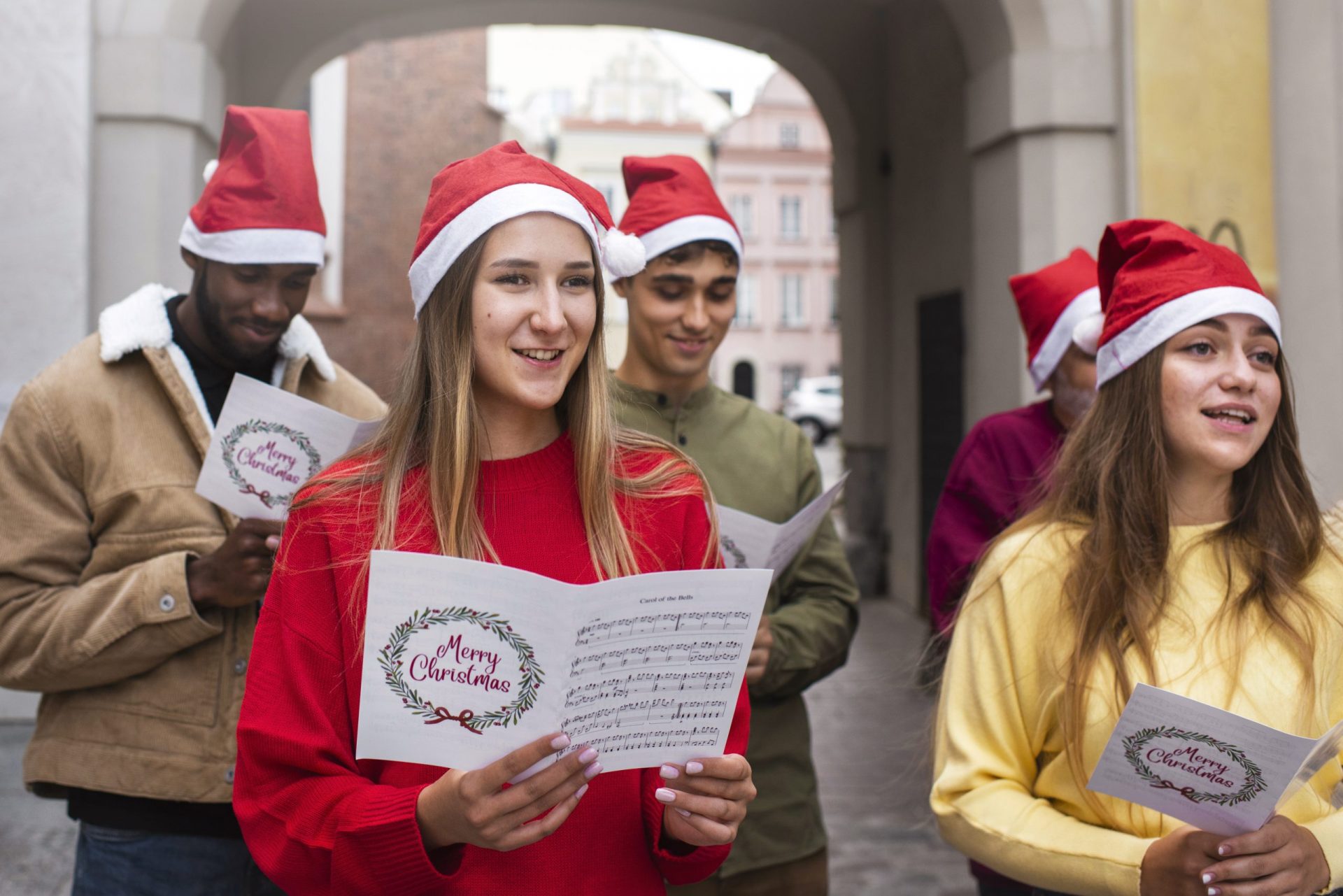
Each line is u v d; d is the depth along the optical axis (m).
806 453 2.94
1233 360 1.88
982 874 2.55
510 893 1.53
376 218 22.61
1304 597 1.85
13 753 5.61
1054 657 1.87
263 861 1.54
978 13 6.54
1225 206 5.54
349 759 1.56
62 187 5.94
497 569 1.35
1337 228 4.81
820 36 10.34
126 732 2.30
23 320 5.92
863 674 7.73
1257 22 5.29
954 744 1.93
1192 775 1.57
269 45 9.55
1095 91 6.23
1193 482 1.97
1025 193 6.33
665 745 1.47
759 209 56.06
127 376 2.41
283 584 1.58
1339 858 1.66
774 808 2.67
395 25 9.96
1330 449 4.82
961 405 8.64
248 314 2.39
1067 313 3.12
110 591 2.26
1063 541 1.95
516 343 1.57
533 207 1.56
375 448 1.66
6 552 2.32
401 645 1.38
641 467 1.73
